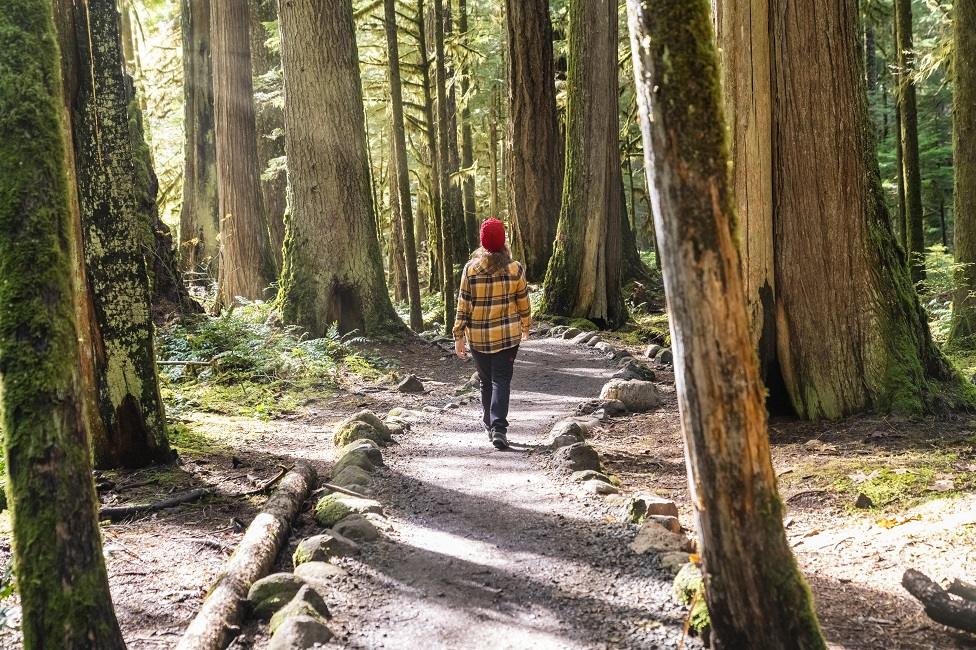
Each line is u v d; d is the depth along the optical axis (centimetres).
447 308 1389
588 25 1425
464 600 378
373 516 486
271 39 1839
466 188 2519
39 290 262
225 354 1001
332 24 1244
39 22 275
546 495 534
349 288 1263
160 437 621
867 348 677
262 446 711
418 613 366
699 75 244
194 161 1853
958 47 1071
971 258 1071
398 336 1272
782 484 550
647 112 251
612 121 1452
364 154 1285
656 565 405
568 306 1476
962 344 1063
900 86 1478
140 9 2433
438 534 471
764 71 679
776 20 676
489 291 664
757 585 259
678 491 559
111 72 580
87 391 597
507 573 409
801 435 657
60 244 270
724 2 677
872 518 472
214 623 346
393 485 570
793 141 682
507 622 355
